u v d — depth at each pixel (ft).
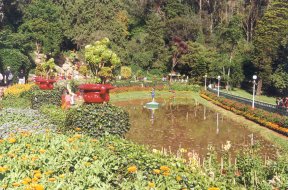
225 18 276.82
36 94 71.46
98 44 97.76
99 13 256.93
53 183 20.39
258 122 97.66
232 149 63.67
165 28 273.13
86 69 196.65
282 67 192.13
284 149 64.59
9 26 209.46
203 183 24.13
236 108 121.70
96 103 42.29
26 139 31.60
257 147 46.06
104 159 26.17
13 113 56.95
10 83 166.50
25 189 18.75
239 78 216.33
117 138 36.11
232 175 34.22
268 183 30.78
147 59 253.65
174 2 285.23
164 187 21.66
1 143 30.19
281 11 198.08
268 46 195.83
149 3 293.23
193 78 229.86
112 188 21.47
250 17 268.21
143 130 83.56
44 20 242.78
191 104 151.74
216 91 176.55
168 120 102.68
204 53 229.66
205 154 58.85
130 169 22.98
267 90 206.69
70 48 262.26
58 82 149.07
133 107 136.56
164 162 27.45
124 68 233.55
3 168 21.29
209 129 87.81
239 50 234.17
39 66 175.63
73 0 259.60
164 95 189.78
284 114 96.27
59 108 63.10
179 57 250.16
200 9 295.89
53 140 30.96
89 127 40.11
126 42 261.65
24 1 242.17
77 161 25.14
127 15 279.28
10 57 168.86
